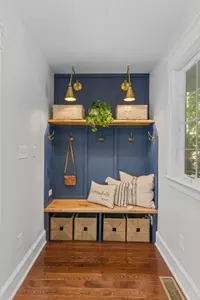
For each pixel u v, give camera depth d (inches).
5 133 69.3
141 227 119.0
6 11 68.8
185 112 96.0
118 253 105.7
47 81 120.0
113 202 121.0
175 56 91.0
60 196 137.6
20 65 81.0
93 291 77.6
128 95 118.6
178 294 76.6
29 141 91.7
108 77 137.5
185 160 95.0
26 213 88.4
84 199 137.3
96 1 69.1
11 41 72.9
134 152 138.9
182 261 81.7
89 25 82.7
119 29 85.3
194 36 73.2
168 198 98.4
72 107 123.4
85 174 139.5
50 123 125.3
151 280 84.4
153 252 107.0
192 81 89.3
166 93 102.7
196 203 71.3
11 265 73.9
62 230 120.0
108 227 119.3
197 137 82.7
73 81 137.5
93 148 139.6
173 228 91.8
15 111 76.9
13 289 74.4
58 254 103.9
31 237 94.6
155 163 119.7
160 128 112.3
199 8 68.7
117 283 82.4
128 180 128.0
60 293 76.4
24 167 86.2
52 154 133.8
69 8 72.5
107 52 106.0
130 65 122.5
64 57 112.2
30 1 69.0
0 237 66.0
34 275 86.6
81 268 92.0
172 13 74.4
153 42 95.3
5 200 69.4
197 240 70.4
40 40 94.6
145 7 71.6
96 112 120.4
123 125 137.1
